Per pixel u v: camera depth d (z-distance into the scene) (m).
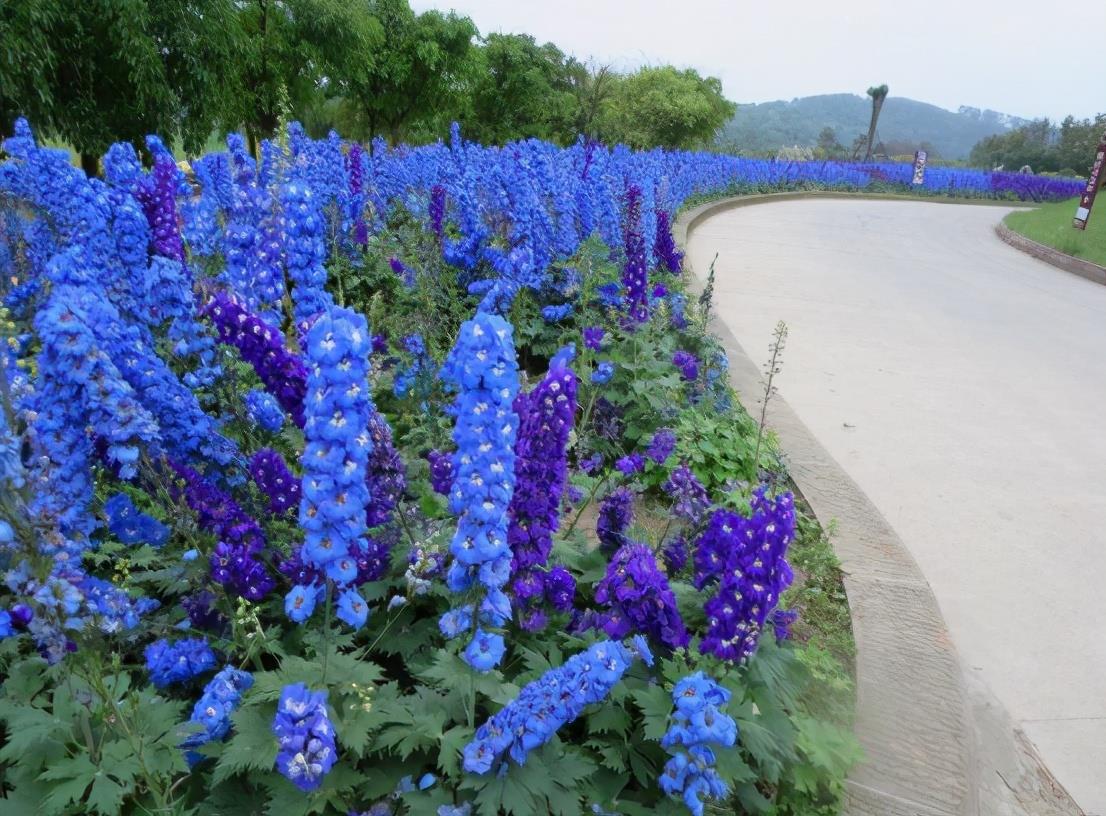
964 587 4.68
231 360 3.39
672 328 6.96
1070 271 18.28
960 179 45.66
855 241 20.38
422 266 6.92
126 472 2.47
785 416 6.57
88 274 3.26
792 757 2.65
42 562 2.11
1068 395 8.21
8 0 11.09
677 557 3.51
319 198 8.31
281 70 20.12
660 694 2.55
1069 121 75.06
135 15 12.23
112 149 5.41
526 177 7.59
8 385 2.41
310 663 2.46
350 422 2.17
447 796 2.29
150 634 2.81
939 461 6.34
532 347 6.86
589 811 2.45
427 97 28.38
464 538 2.32
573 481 4.30
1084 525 5.45
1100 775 3.47
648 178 14.38
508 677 2.91
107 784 2.11
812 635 3.79
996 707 3.79
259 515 3.05
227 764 2.14
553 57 37.00
